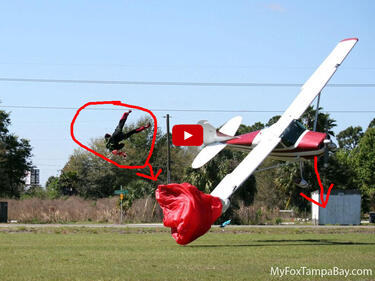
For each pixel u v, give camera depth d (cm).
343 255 1780
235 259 1642
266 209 4650
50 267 1442
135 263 1531
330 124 4831
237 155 4881
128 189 4719
